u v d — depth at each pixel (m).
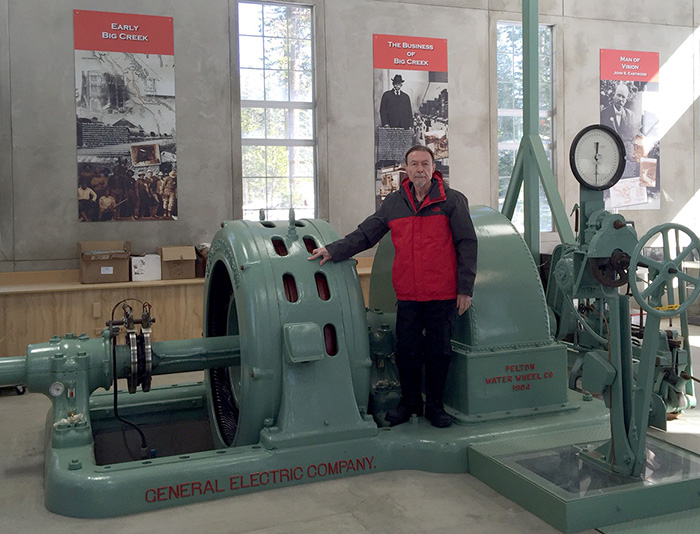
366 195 7.43
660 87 8.66
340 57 7.25
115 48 6.47
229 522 2.54
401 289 3.17
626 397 2.69
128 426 3.66
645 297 2.55
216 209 6.89
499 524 2.50
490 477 2.84
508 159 8.27
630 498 2.51
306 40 7.32
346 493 2.79
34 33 6.23
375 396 3.39
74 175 6.40
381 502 2.70
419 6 7.52
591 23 8.31
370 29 7.35
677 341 3.87
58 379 2.99
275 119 7.27
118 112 6.51
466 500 2.72
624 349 2.70
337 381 2.99
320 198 7.27
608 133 3.27
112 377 3.12
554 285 4.68
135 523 2.54
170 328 5.96
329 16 7.19
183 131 6.74
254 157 7.22
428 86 7.58
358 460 2.96
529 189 4.95
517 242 3.48
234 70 6.89
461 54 7.71
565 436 3.11
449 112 7.69
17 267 6.26
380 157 7.45
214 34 6.81
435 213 3.11
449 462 2.99
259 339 2.89
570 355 4.70
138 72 6.56
